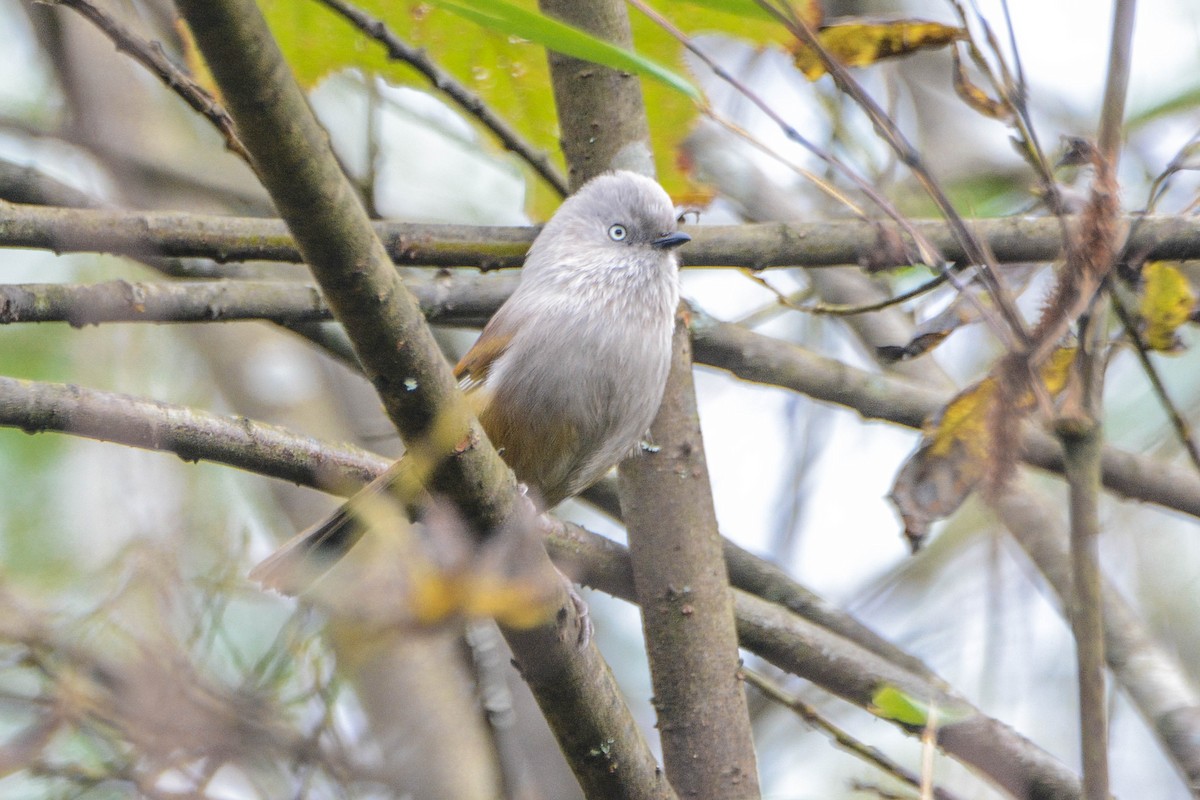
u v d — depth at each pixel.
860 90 6.17
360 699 9.08
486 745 9.27
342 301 5.90
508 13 4.98
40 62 13.74
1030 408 7.06
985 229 8.78
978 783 12.45
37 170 9.36
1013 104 6.66
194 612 8.99
